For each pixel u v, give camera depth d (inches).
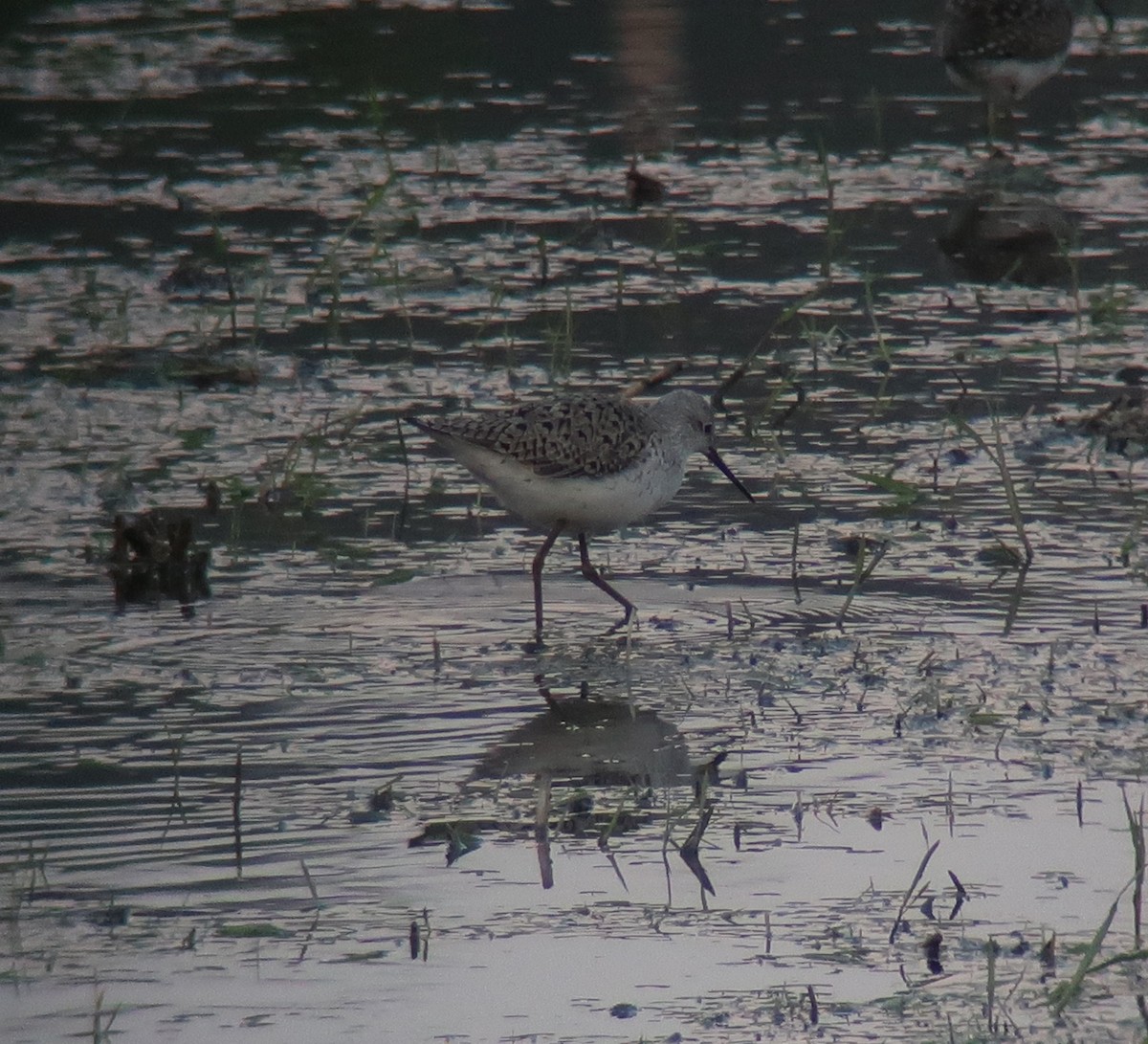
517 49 1068.5
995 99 900.6
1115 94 984.3
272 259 770.2
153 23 1124.5
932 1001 304.5
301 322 704.4
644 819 370.9
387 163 803.4
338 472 575.8
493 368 653.3
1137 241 771.4
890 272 746.2
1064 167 867.4
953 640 456.4
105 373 651.5
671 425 500.4
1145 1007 303.0
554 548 523.8
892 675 437.4
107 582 495.2
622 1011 302.0
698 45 1070.4
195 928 327.9
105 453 586.6
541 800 373.7
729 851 356.5
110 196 847.7
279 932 326.3
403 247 784.9
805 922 330.6
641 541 528.1
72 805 375.2
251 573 503.2
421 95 994.7
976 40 881.5
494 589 496.4
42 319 704.4
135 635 462.6
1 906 335.6
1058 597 480.4
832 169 872.9
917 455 581.9
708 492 562.3
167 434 602.5
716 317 702.5
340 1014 301.1
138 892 340.8
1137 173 856.9
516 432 467.5
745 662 447.2
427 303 724.0
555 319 703.1
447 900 338.6
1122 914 331.0
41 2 1158.3
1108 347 667.4
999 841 358.0
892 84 999.0
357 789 383.6
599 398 485.1
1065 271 743.1
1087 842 357.1
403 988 308.8
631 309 712.4
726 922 331.0
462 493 565.0
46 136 928.3
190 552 510.0
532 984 310.2
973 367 652.1
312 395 634.2
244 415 617.9
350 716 419.2
